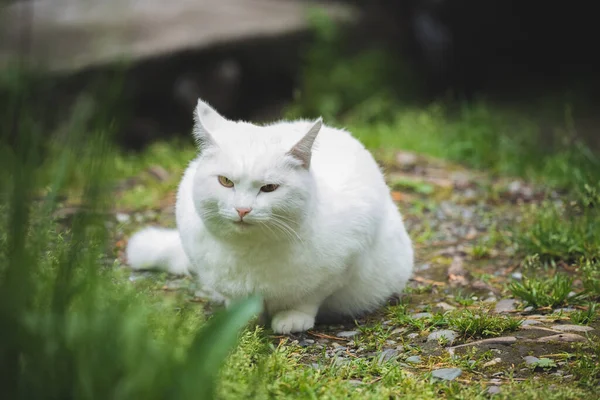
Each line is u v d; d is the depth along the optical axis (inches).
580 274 213.5
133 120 416.2
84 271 126.1
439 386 143.2
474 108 415.8
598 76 519.5
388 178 298.5
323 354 159.8
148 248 206.5
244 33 442.6
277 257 162.9
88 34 418.3
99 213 119.3
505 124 413.1
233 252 163.8
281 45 458.3
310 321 176.4
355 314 190.2
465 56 519.5
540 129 425.4
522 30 533.6
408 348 163.3
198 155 182.9
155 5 478.9
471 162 332.8
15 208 111.1
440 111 410.3
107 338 111.5
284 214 156.3
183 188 179.8
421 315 181.5
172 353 117.2
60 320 110.4
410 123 390.3
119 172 309.3
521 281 207.3
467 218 268.4
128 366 112.4
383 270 187.6
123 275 175.6
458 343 165.9
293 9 503.5
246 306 124.0
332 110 431.2
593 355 156.0
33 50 358.6
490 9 519.2
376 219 177.3
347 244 168.4
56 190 136.2
